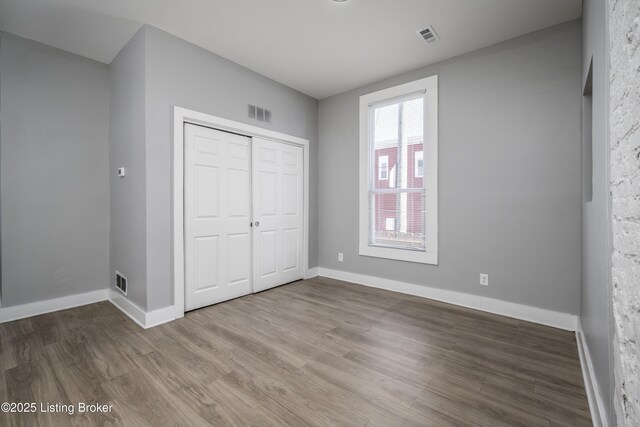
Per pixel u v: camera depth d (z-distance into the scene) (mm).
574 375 1846
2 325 2615
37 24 2584
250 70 3441
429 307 3078
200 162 3031
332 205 4305
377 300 3307
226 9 2404
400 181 3609
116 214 3150
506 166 2830
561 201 2557
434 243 3285
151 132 2611
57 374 1854
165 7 2375
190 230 2945
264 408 1550
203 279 3059
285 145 3957
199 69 2953
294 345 2248
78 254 3133
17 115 2771
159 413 1513
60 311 2969
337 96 4211
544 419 1467
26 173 2824
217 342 2293
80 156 3137
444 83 3219
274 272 3820
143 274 2629
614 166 1000
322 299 3350
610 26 1036
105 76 3311
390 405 1574
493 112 2900
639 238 743
